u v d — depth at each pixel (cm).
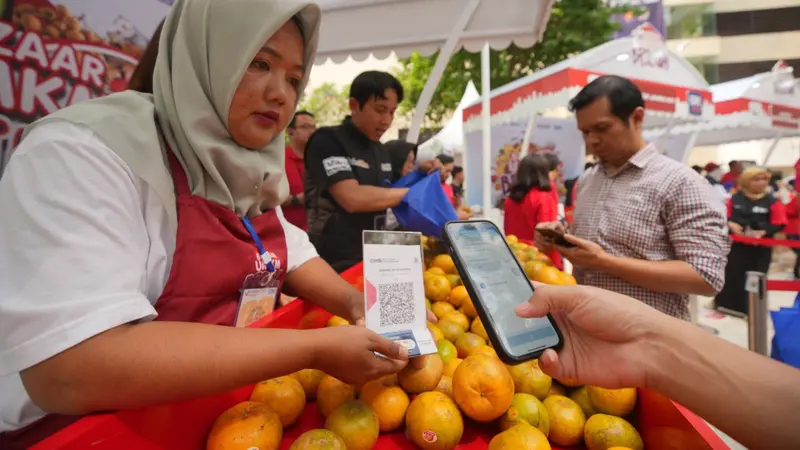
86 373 58
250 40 93
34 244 63
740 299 500
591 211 207
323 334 80
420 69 1131
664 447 88
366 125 250
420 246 100
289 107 106
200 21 96
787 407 71
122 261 71
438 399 91
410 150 328
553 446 102
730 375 76
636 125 190
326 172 228
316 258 142
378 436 97
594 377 90
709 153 1880
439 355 118
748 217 540
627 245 190
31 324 59
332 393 97
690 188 175
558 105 381
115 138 80
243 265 101
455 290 173
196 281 93
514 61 1038
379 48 358
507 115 473
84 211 68
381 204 213
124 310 64
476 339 132
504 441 83
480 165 659
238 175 103
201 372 63
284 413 91
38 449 50
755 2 2198
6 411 83
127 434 60
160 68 101
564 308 91
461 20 335
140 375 59
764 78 696
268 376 71
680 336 83
